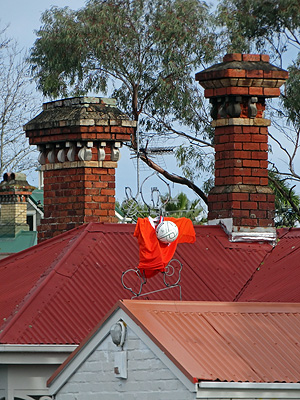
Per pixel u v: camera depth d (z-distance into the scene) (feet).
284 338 81.20
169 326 78.74
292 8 223.92
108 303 107.86
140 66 236.22
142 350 77.87
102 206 130.72
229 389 72.90
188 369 72.90
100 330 82.64
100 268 112.68
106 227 119.85
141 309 80.28
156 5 237.25
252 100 124.88
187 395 73.20
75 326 103.50
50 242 122.93
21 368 102.12
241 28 231.09
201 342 77.41
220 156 126.21
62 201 132.46
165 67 233.76
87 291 108.47
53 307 104.99
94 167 130.62
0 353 99.86
